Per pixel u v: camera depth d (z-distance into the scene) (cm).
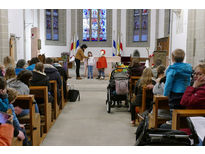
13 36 1099
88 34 2011
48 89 466
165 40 1035
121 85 569
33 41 1398
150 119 393
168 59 996
